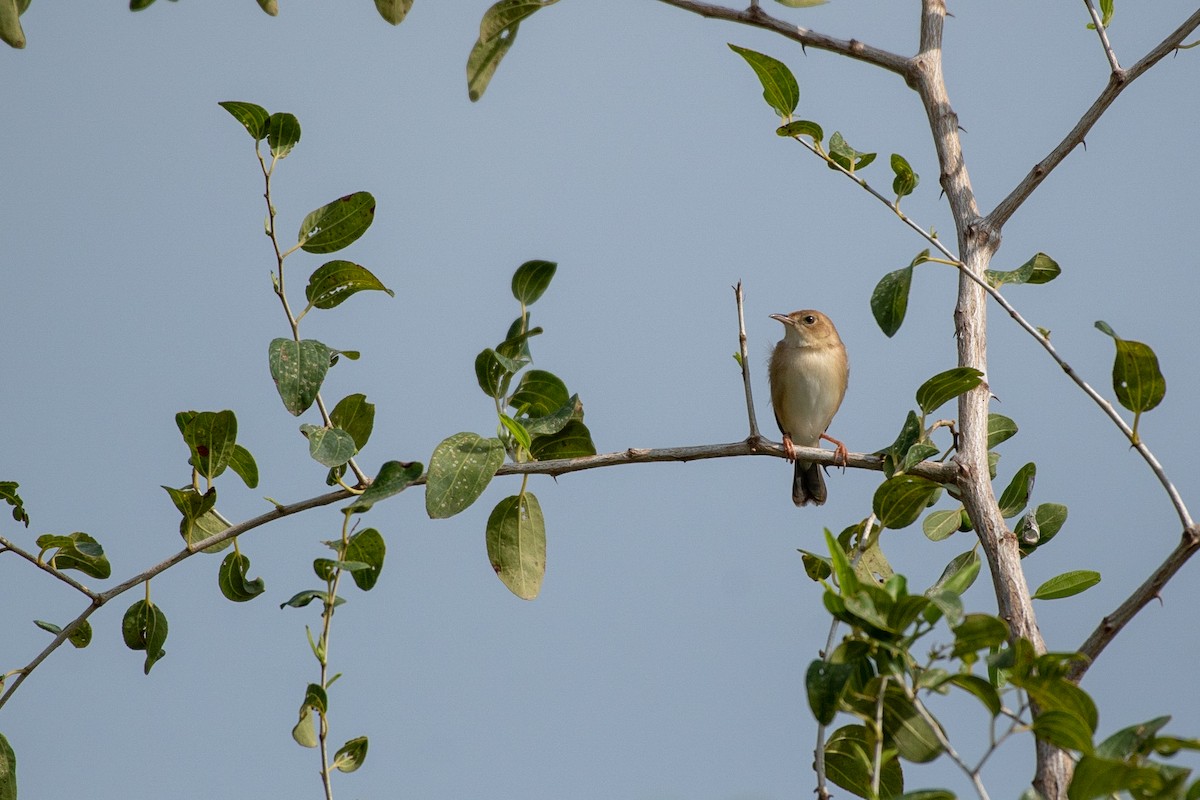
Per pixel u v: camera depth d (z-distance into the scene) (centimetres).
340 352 1022
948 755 660
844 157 1015
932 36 1095
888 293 962
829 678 685
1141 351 831
